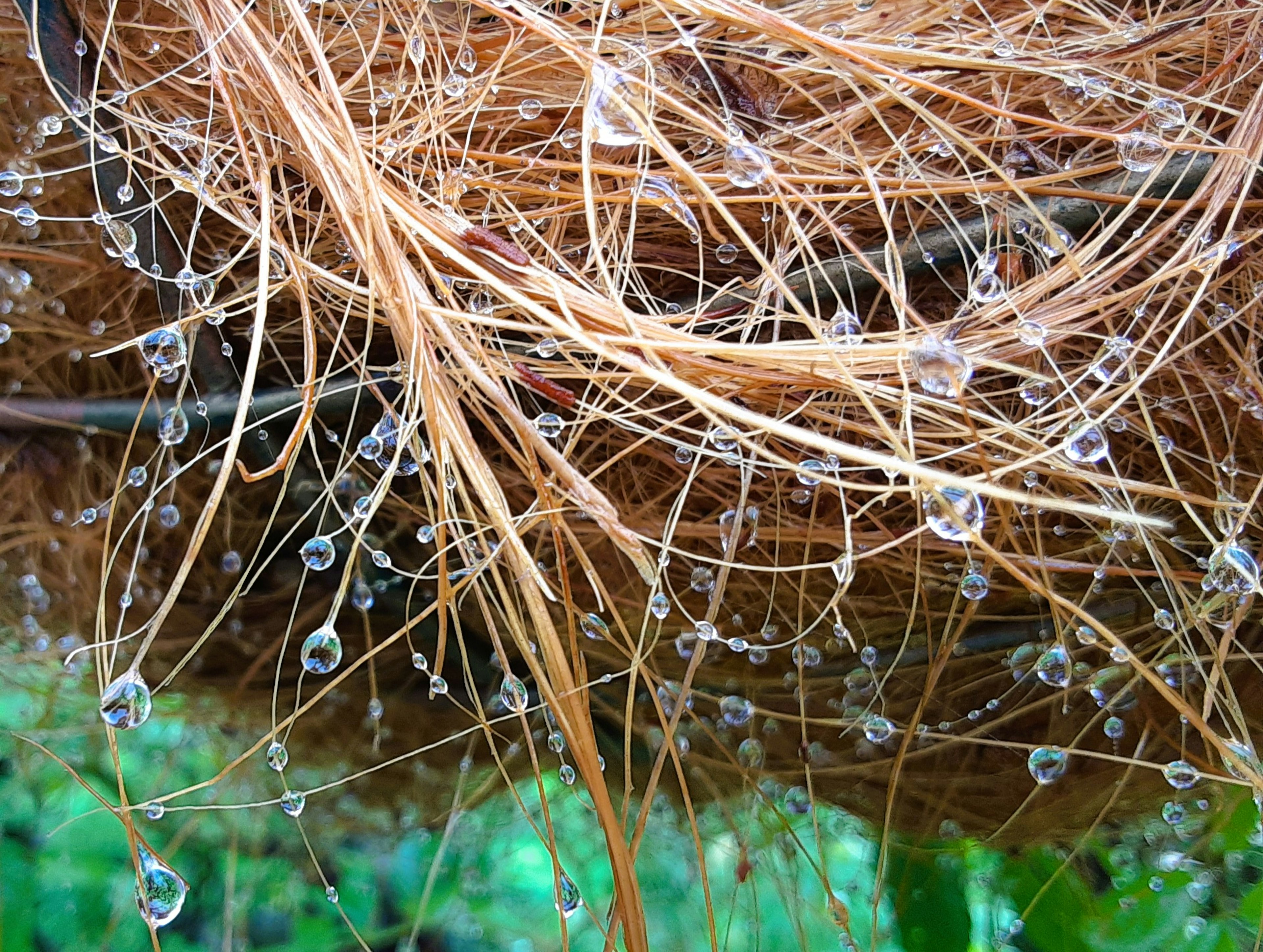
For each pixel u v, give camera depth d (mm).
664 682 87
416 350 76
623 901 71
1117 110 95
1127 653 77
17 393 99
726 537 96
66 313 99
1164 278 83
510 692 81
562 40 81
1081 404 82
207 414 94
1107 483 79
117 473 101
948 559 99
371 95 91
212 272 97
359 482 100
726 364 83
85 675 102
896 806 102
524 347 85
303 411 80
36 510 100
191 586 103
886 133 95
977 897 100
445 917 105
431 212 83
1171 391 94
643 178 87
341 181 81
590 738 73
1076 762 99
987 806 101
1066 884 98
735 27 96
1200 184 89
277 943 103
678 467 100
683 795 87
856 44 89
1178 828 97
